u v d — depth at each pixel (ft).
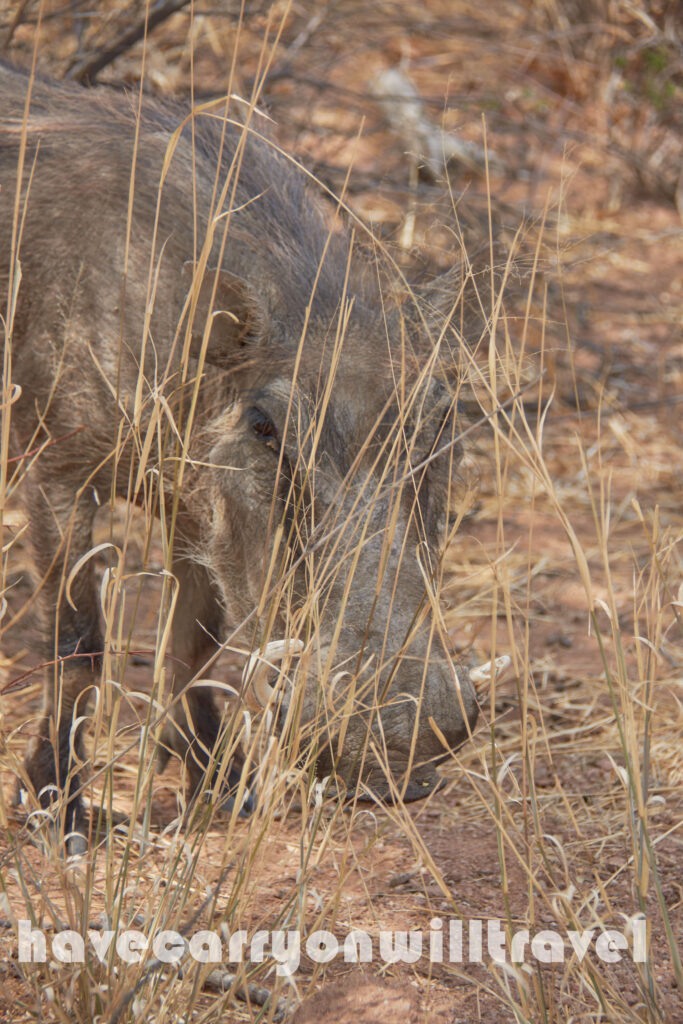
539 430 16.17
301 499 17.95
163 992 15.70
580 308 50.29
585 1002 16.61
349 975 16.51
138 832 20.90
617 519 38.42
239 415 19.95
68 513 22.26
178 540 22.79
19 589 31.78
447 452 19.60
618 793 24.11
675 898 19.85
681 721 20.07
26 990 16.12
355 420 18.70
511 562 35.86
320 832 21.97
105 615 16.17
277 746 16.38
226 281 19.51
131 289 21.40
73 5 39.32
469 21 56.70
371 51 57.72
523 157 56.54
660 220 61.21
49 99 24.52
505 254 25.14
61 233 22.04
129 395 21.34
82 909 15.61
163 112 24.23
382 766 16.11
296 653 16.76
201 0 45.52
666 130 64.54
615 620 15.87
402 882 20.34
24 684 27.17
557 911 16.66
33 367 22.12
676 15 61.98
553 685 29.22
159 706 16.25
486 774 17.22
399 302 20.81
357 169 46.83
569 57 62.75
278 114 44.19
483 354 21.66
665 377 47.78
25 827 17.90
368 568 17.87
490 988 17.19
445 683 17.26
